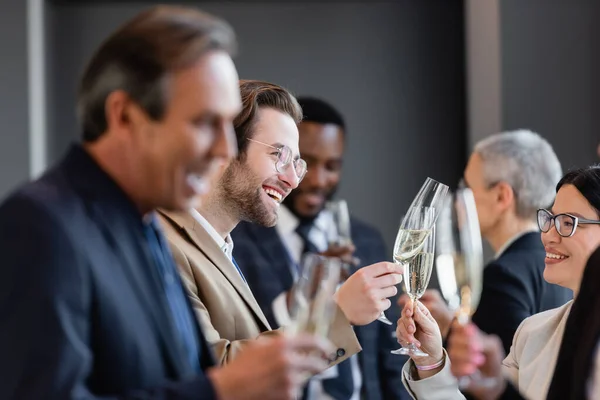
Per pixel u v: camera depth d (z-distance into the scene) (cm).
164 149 163
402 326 245
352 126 624
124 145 166
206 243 263
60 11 620
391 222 624
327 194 460
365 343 396
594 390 194
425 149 624
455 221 231
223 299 257
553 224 266
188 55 161
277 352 158
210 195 272
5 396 148
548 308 335
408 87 625
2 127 586
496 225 366
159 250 192
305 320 171
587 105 542
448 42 623
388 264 243
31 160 588
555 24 543
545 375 252
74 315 153
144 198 172
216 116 164
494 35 552
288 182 279
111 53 165
